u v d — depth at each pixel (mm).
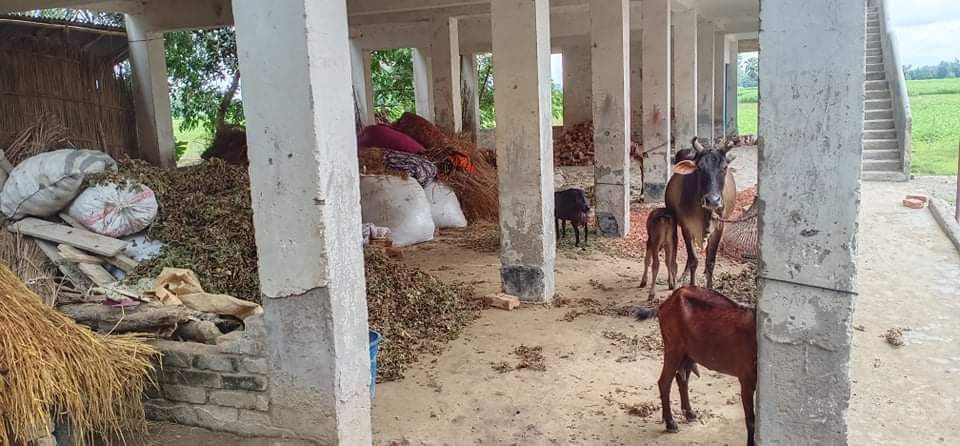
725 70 20656
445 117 13312
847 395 2957
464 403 4387
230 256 5609
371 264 6125
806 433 3068
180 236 5773
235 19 3260
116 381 3434
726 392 4414
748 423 3439
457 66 13391
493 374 4805
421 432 4031
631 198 11773
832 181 2820
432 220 9125
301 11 3141
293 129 3271
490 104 24891
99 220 5652
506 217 6258
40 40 9656
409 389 4605
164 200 6176
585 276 7199
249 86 3309
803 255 2924
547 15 6047
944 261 7125
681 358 3740
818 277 2908
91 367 3297
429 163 9844
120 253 5605
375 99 22125
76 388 3201
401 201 8789
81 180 5680
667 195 6301
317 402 3562
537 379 4703
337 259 3441
